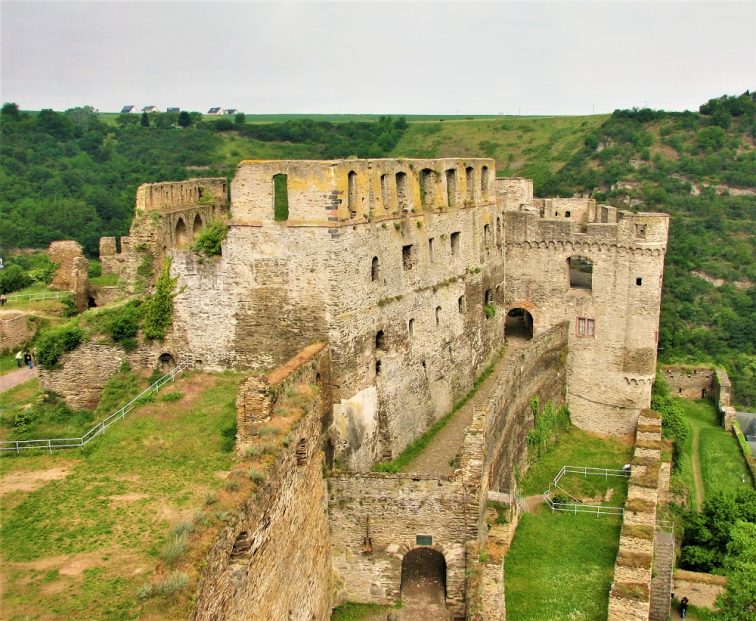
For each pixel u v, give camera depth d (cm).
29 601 1966
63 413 3566
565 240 5062
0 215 8075
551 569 3362
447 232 4291
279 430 2536
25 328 4988
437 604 3094
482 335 4862
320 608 2916
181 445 2975
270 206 3344
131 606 1922
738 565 3447
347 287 3344
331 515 3077
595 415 5181
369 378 3547
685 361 7269
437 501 3008
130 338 3669
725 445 5747
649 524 3428
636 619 2888
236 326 3522
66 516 2450
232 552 2042
